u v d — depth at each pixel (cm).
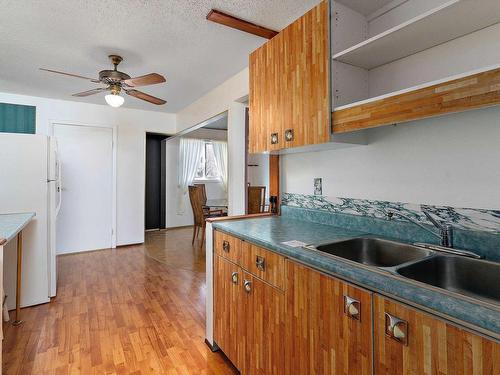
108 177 458
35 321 228
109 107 457
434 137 137
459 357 70
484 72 90
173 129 518
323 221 192
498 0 99
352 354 98
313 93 153
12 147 256
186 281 318
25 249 255
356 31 158
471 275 112
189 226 639
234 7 191
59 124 418
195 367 174
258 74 199
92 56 268
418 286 83
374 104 124
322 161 196
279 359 133
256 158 650
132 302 264
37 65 289
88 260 395
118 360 179
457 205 128
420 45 135
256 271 150
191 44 244
